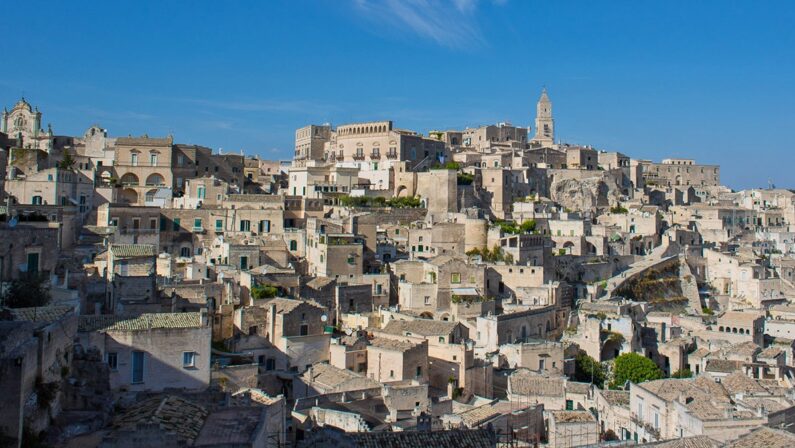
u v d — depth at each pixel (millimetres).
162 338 75188
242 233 173250
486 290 168625
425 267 163875
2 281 84375
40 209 144250
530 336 151875
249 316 120812
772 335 170250
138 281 107500
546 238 192375
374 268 164875
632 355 143875
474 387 123500
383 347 119188
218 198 195375
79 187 173375
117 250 120000
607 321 160125
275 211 179875
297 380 111688
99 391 62688
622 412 110625
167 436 47250
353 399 102312
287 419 92562
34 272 88625
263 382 110438
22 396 51406
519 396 119250
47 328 58438
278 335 119375
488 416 100688
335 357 120438
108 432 50906
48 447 53156
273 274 139750
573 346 148625
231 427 51688
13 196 158250
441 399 111625
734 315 165750
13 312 66500
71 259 126625
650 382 111375
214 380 98188
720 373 133625
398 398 104188
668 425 99125
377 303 155250
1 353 51469
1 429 50531
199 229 176375
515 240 183500
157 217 172875
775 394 107625
